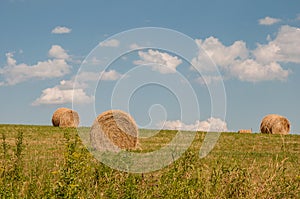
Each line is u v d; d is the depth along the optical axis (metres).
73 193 6.89
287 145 22.92
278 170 9.07
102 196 7.72
